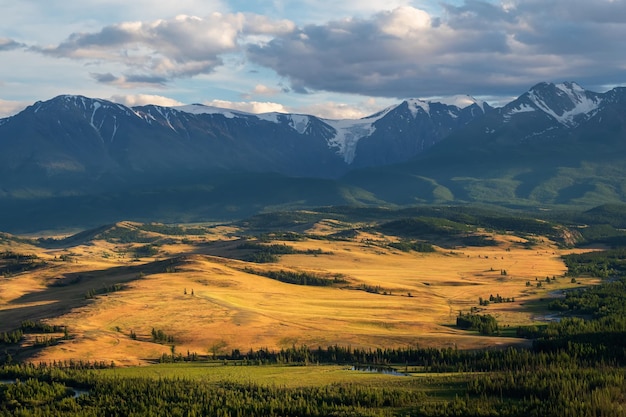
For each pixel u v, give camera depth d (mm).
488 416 192125
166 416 196250
